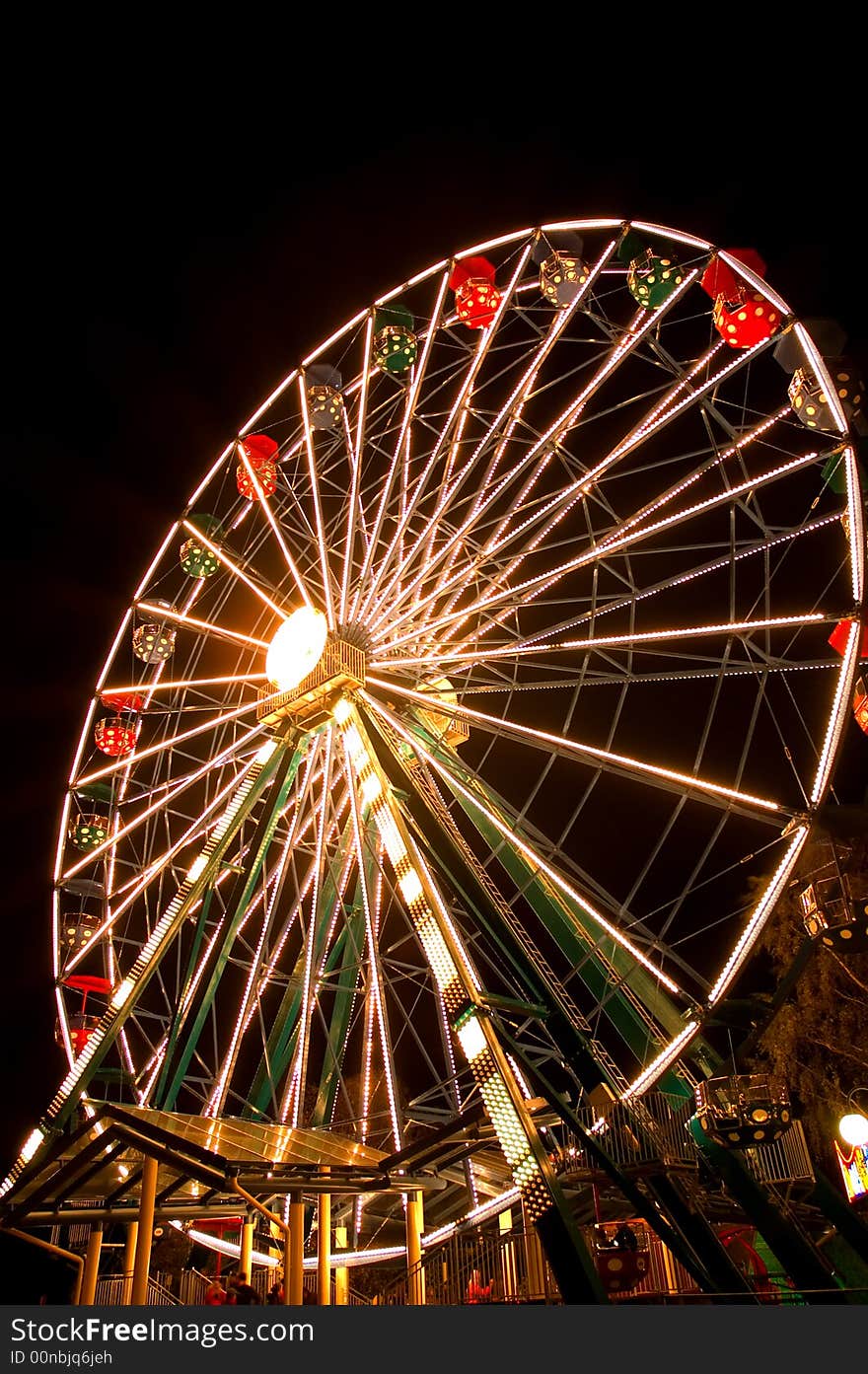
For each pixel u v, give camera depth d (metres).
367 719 21.72
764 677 18.94
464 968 17.02
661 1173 17.45
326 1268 20.28
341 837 25.02
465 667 24.17
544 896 20.38
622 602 21.02
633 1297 15.82
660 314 20.05
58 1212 19.11
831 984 24.53
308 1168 17.53
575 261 22.50
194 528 26.02
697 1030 16.55
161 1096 19.72
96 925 24.72
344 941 25.08
